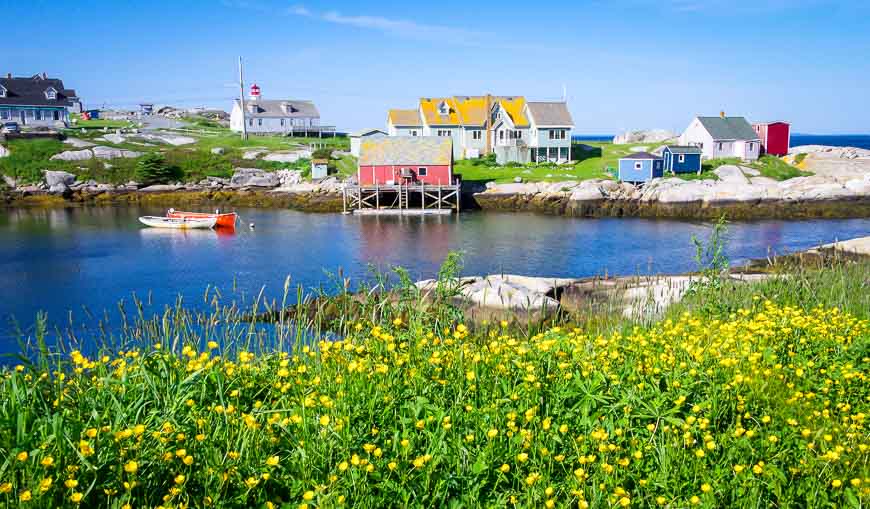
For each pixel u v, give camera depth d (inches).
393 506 171.9
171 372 221.6
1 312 894.4
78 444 171.0
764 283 486.0
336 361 246.8
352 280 1088.8
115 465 171.3
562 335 286.5
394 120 3078.2
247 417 185.3
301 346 297.6
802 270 542.6
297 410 203.5
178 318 347.9
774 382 239.0
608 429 198.1
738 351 266.2
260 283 1080.8
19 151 2714.1
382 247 1491.1
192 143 3213.6
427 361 242.8
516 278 741.9
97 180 2620.6
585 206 2183.8
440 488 176.4
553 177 2474.2
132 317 824.9
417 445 194.9
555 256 1369.3
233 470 171.9
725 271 490.3
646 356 264.5
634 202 2172.7
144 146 3016.7
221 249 1466.5
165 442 178.2
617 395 219.0
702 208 2107.5
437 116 3043.8
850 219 1973.4
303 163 2834.6
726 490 176.9
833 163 2593.5
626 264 1273.4
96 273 1182.9
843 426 211.5
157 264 1278.3
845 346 286.5
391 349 247.8
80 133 3193.9
